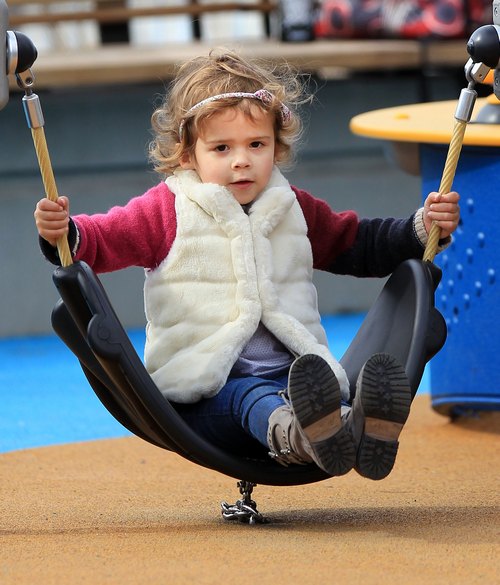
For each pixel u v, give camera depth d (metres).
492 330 12.01
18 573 6.91
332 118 20.36
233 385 7.87
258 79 8.38
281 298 8.19
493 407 12.27
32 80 7.66
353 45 20.84
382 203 20.67
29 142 19.59
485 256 11.95
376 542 7.41
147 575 6.75
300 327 8.05
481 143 11.37
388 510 8.69
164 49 22.75
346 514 8.55
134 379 7.27
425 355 7.86
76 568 6.97
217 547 7.37
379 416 7.10
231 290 8.05
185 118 8.23
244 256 8.06
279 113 8.38
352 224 8.78
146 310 8.32
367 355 8.27
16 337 20.08
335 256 8.86
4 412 14.70
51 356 18.41
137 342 18.88
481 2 19.98
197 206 8.19
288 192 8.33
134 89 19.70
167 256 8.17
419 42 20.16
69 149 19.73
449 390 12.46
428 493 9.45
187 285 8.09
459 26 19.98
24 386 16.28
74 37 30.66
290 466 7.70
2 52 7.55
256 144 8.24
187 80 8.39
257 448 8.10
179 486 10.07
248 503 8.33
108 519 8.59
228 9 23.03
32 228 19.88
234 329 7.94
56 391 15.91
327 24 22.17
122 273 20.17
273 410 7.43
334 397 6.96
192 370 7.88
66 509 9.07
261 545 7.39
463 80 20.45
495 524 7.94
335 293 20.97
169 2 31.53
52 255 7.82
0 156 19.59
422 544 7.34
